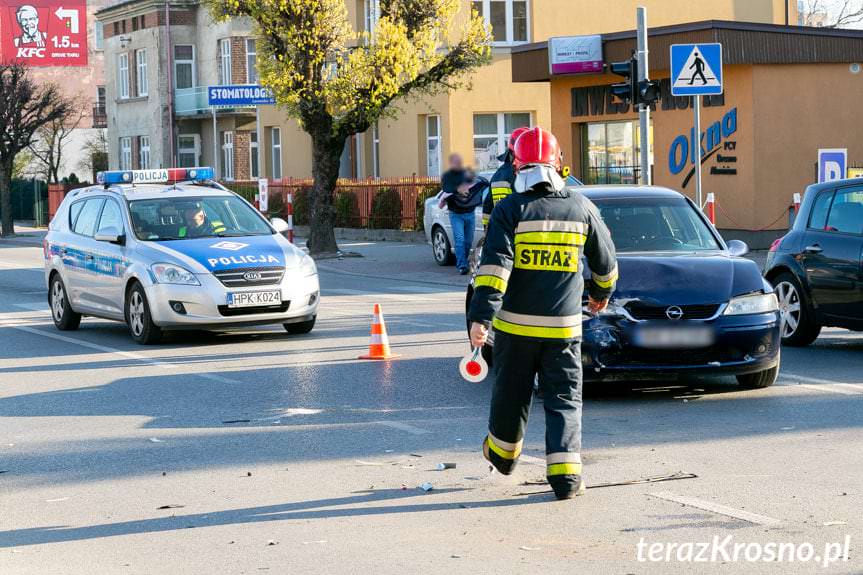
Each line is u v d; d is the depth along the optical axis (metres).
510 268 7.66
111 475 8.91
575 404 7.87
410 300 22.16
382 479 8.50
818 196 14.91
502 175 12.92
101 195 18.39
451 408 11.21
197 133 67.31
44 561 6.82
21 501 8.23
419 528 7.24
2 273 32.25
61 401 12.28
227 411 11.41
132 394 12.55
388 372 13.48
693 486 8.06
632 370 10.87
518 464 8.86
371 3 45.53
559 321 7.75
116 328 19.16
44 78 83.69
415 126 44.38
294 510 7.74
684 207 12.80
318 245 33.84
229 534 7.24
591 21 43.44
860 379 12.34
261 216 17.88
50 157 74.94
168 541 7.14
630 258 11.63
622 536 6.96
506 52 42.72
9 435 10.60
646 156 21.88
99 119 84.31
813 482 8.10
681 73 19.89
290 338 16.83
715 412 10.66
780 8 44.84
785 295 15.13
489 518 7.41
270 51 32.31
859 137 30.55
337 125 33.03
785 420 10.23
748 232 29.92
